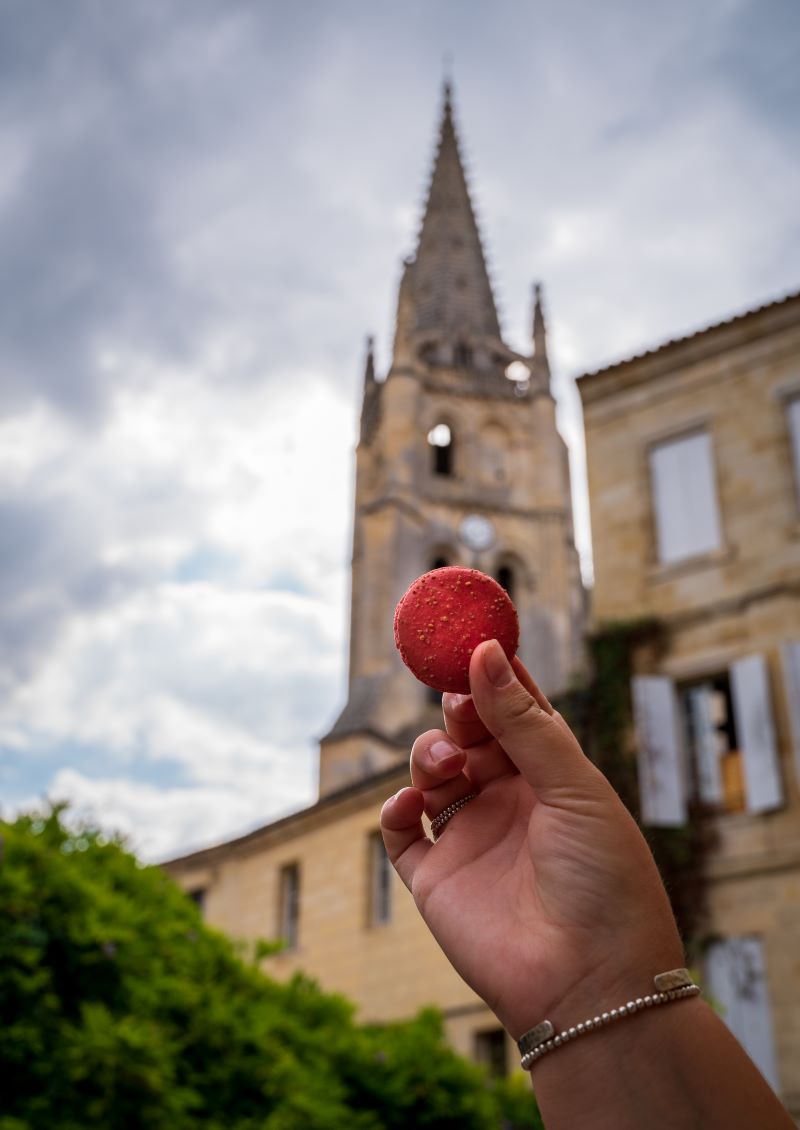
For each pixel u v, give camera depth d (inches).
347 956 847.7
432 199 2775.6
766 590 701.3
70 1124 219.6
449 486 2202.3
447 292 2596.0
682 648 717.9
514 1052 712.4
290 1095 274.5
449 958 69.7
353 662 1950.1
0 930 233.6
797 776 647.8
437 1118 357.1
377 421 2337.6
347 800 898.7
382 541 2007.9
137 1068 229.3
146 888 298.0
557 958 64.8
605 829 67.0
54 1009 234.8
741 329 780.6
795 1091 589.9
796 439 738.8
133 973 257.6
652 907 65.6
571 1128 61.2
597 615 760.3
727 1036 62.7
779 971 616.7
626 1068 61.2
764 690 668.1
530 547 2180.1
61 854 275.6
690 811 673.0
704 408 778.8
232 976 310.8
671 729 690.8
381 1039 379.6
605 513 788.6
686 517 761.0
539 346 2416.3
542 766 68.7
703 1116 59.8
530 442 2293.3
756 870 642.8
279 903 944.3
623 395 816.3
